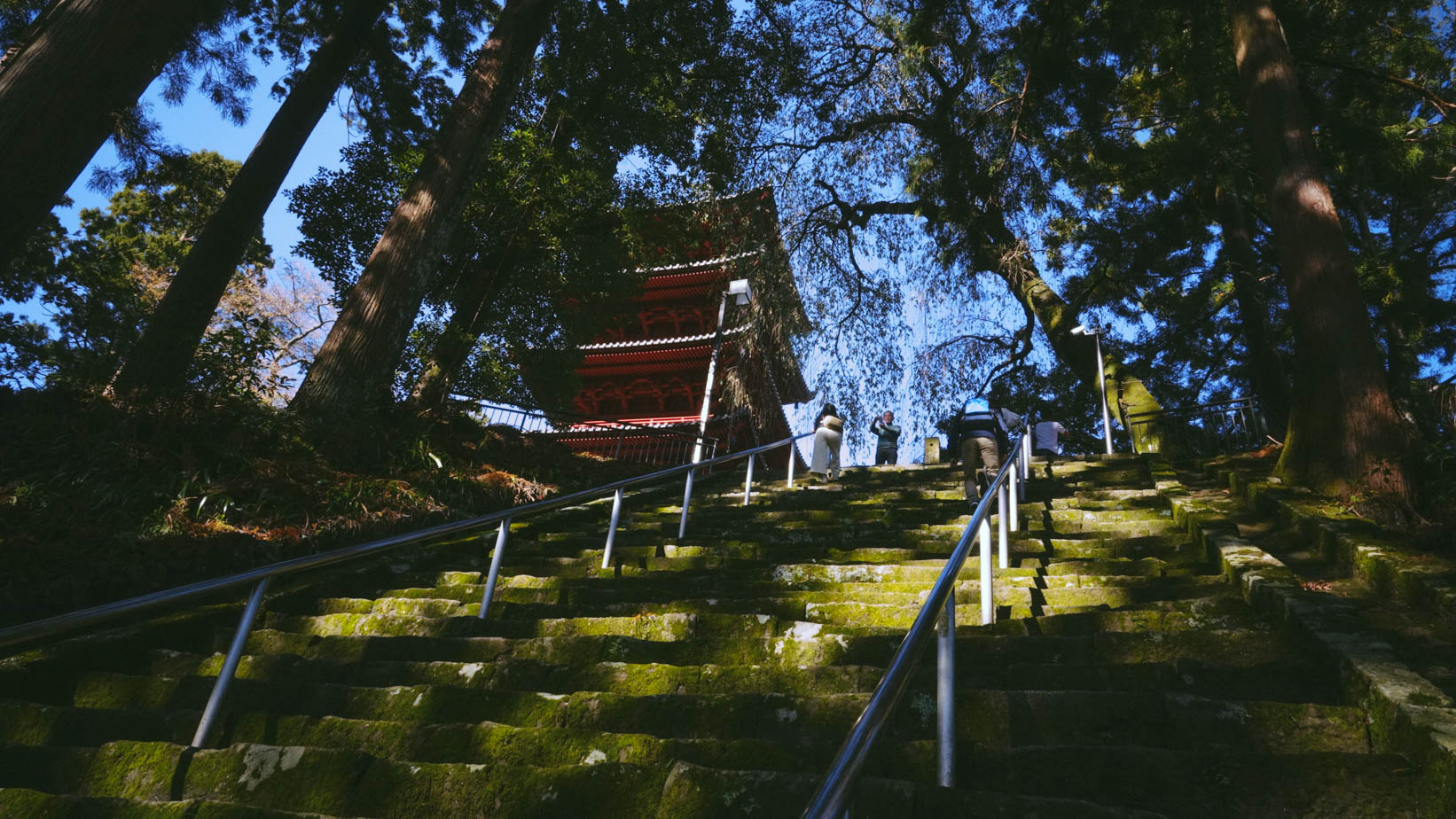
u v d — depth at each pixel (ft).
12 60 26.07
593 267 47.44
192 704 12.53
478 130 38.06
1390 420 22.21
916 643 7.42
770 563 20.33
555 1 42.42
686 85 53.42
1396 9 48.91
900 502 29.76
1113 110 56.49
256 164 36.96
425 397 39.83
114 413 24.68
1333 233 25.38
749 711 10.84
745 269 59.82
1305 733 9.70
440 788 9.36
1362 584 16.17
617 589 18.95
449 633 15.60
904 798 8.18
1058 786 9.02
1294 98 27.76
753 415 69.51
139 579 17.24
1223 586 16.10
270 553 20.40
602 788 8.90
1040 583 17.08
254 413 28.02
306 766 9.82
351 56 42.52
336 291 46.24
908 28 53.42
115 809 9.09
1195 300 54.70
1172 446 44.42
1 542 17.44
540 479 35.63
